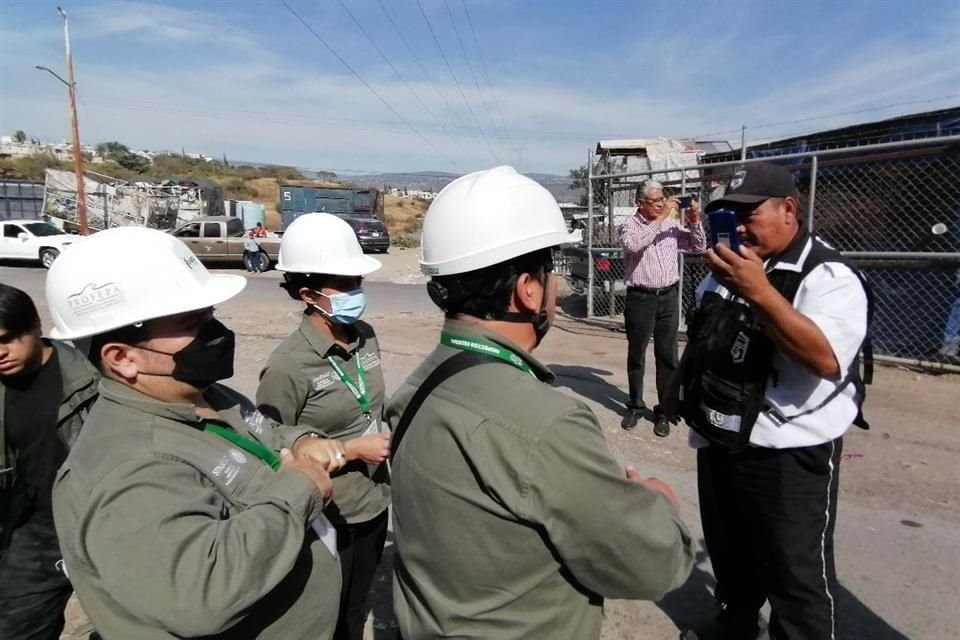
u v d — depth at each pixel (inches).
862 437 192.2
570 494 42.3
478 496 44.3
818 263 79.1
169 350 52.8
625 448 187.9
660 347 199.5
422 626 48.9
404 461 49.7
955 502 149.9
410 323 410.3
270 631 55.7
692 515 147.3
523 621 45.3
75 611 116.4
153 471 48.2
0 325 76.5
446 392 47.5
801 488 81.8
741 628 100.0
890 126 293.6
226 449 56.8
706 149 498.9
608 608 114.3
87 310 51.4
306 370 86.9
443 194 50.4
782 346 73.6
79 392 82.5
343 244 86.7
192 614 44.7
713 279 95.9
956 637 103.2
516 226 47.8
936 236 270.2
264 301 520.4
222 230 773.9
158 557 44.6
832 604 83.2
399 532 51.5
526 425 43.3
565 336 362.9
